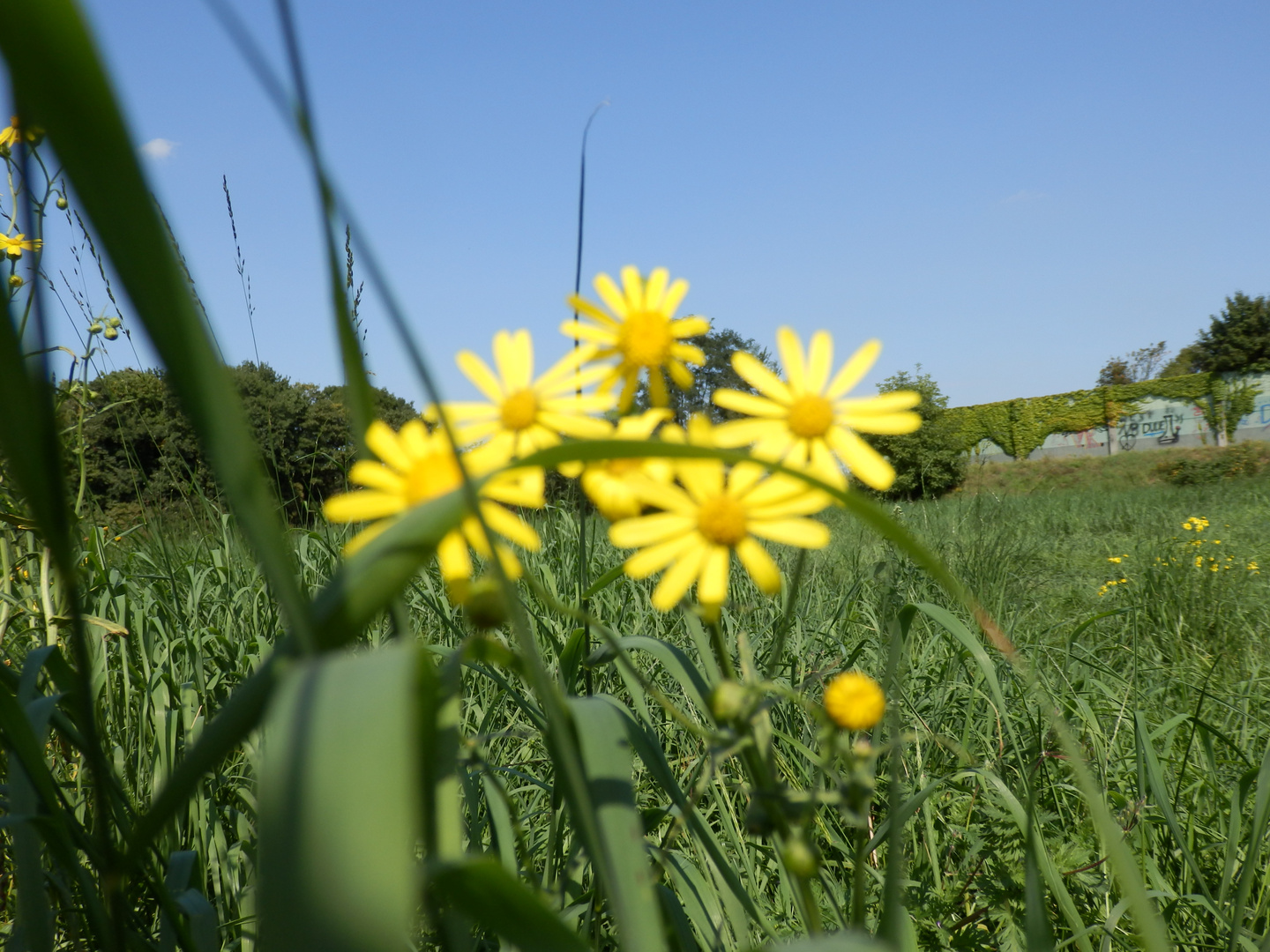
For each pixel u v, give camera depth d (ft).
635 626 9.45
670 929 3.02
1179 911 5.49
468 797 3.85
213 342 1.31
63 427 6.39
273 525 1.39
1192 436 100.01
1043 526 29.35
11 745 2.65
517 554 9.68
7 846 5.07
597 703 2.41
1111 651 12.14
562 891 3.19
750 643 8.71
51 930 2.83
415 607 9.11
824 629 9.91
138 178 1.14
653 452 1.50
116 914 2.00
